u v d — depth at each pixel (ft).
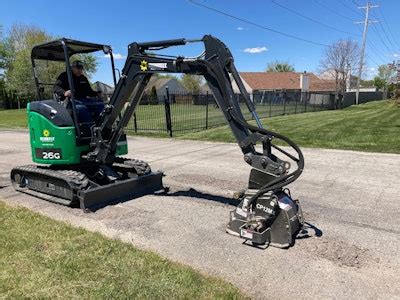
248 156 14.85
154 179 21.83
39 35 183.01
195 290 11.18
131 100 18.57
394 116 66.80
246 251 13.96
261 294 11.23
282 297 11.08
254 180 14.78
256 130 14.62
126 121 19.19
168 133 48.14
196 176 25.23
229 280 11.99
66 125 19.47
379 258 13.34
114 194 19.86
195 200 20.03
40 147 20.13
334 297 11.07
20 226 16.12
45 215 17.80
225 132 47.78
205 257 13.52
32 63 20.85
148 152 35.35
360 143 37.11
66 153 19.63
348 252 13.76
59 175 19.30
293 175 13.83
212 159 31.27
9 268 12.46
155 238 15.17
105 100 21.45
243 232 14.55
